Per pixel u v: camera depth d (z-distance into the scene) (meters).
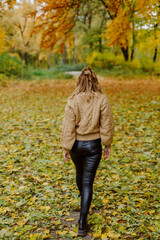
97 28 23.05
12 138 5.48
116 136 5.70
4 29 13.38
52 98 10.43
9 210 2.88
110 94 11.10
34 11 6.76
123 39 8.21
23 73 17.14
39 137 5.61
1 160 4.34
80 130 2.50
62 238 2.47
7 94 11.09
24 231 2.54
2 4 6.46
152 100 9.34
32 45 22.30
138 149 4.92
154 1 5.18
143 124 6.45
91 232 2.56
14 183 3.55
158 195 3.20
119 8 6.66
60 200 3.18
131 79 18.48
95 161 2.55
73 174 3.93
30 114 7.66
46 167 4.18
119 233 2.50
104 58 22.84
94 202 3.13
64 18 7.18
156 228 2.51
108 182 3.65
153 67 22.97
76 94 2.55
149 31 7.41
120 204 3.05
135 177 3.75
